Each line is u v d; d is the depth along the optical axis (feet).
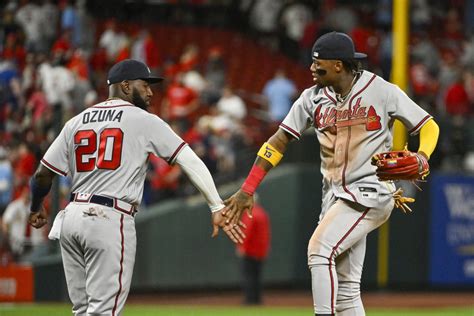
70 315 162.09
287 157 216.95
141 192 82.48
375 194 83.87
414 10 317.01
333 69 83.71
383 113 84.23
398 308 187.83
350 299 86.79
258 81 288.10
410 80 262.47
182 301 200.34
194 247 211.82
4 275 188.85
